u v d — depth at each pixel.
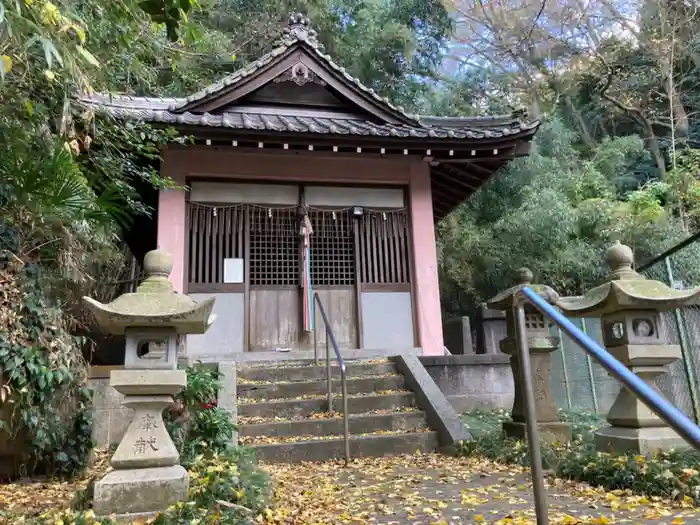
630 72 19.23
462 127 8.95
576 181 16.08
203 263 8.00
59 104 4.68
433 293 8.47
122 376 3.10
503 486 3.89
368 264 8.52
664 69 17.97
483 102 20.80
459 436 5.30
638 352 4.01
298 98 9.05
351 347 8.20
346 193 8.70
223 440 4.40
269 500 3.38
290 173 8.42
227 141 7.56
